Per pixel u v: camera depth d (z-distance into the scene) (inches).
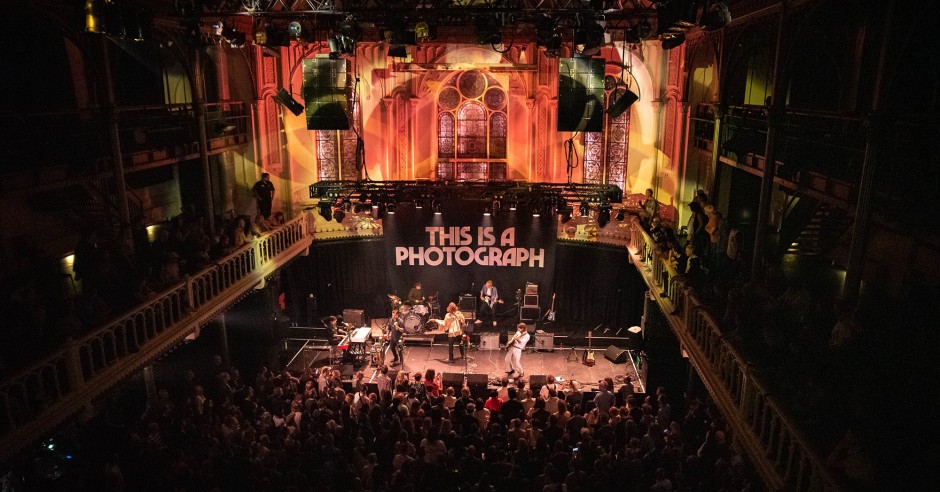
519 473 414.0
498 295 897.5
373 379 693.3
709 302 515.5
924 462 264.1
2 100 531.8
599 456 464.8
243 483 432.1
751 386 384.8
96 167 521.3
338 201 796.0
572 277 916.6
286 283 901.2
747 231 708.7
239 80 821.2
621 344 846.5
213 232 642.2
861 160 430.3
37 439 365.4
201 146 670.5
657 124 859.4
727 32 636.1
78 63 584.7
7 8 437.4
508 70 900.0
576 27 573.9
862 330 335.9
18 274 491.8
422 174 949.2
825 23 533.6
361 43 845.8
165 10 598.9
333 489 427.5
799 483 304.5
